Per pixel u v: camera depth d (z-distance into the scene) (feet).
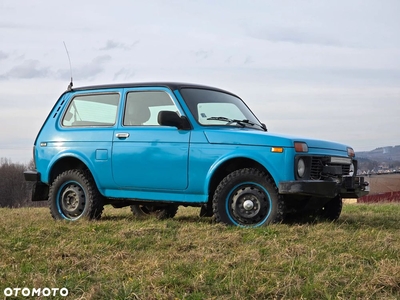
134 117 24.76
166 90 24.17
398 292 13.01
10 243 19.02
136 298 12.74
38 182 27.45
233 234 19.48
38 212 33.24
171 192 23.59
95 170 25.21
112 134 24.93
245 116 25.46
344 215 28.58
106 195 25.27
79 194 25.88
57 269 15.44
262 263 15.30
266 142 21.59
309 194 20.98
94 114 26.07
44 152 26.94
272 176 21.33
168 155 23.26
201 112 23.70
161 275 14.37
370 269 14.84
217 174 22.88
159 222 23.71
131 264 15.90
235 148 22.02
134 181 24.23
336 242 18.15
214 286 13.57
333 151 23.36
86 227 22.04
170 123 22.81
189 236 19.71
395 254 16.40
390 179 66.95
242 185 22.06
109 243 18.63
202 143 22.63
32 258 16.85
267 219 21.58
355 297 12.71
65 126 26.78
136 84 25.13
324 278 13.83
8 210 37.76
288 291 13.03
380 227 22.17
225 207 22.09
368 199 60.70
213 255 16.48
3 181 224.33
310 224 22.72
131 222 23.99
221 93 25.68
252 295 12.78
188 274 14.67
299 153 21.38
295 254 16.58
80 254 17.04
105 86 26.09
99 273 14.98
